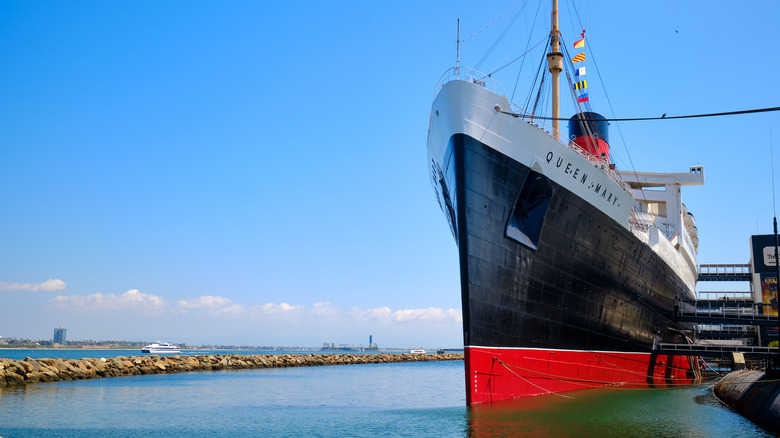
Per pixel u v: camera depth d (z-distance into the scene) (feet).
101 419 66.74
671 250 108.27
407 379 165.89
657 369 104.99
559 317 75.61
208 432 57.31
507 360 69.00
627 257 87.25
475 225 67.05
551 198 71.92
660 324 106.22
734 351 100.27
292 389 117.60
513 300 69.92
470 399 65.26
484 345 66.74
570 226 75.20
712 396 87.71
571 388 77.71
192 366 191.72
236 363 216.95
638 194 134.92
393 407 79.92
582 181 75.51
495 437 49.60
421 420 62.44
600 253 80.79
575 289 77.51
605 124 109.40
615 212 81.76
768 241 216.74
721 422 59.93
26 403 81.82
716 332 194.90
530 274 71.67
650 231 100.37
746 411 64.75
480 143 67.51
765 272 214.90
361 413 71.97
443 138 72.02
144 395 97.50
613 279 84.79
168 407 79.92
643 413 64.34
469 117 67.36
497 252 68.59
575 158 74.18
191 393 103.60
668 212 133.80
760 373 82.23
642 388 92.79
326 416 69.26
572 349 78.38
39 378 122.01
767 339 197.88
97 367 148.05
